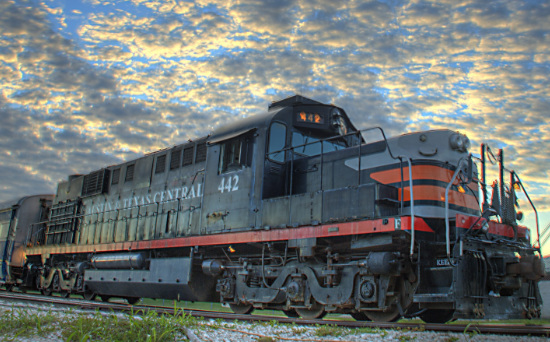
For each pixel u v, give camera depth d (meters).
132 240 14.71
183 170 13.55
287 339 6.32
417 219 8.42
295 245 9.76
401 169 8.72
